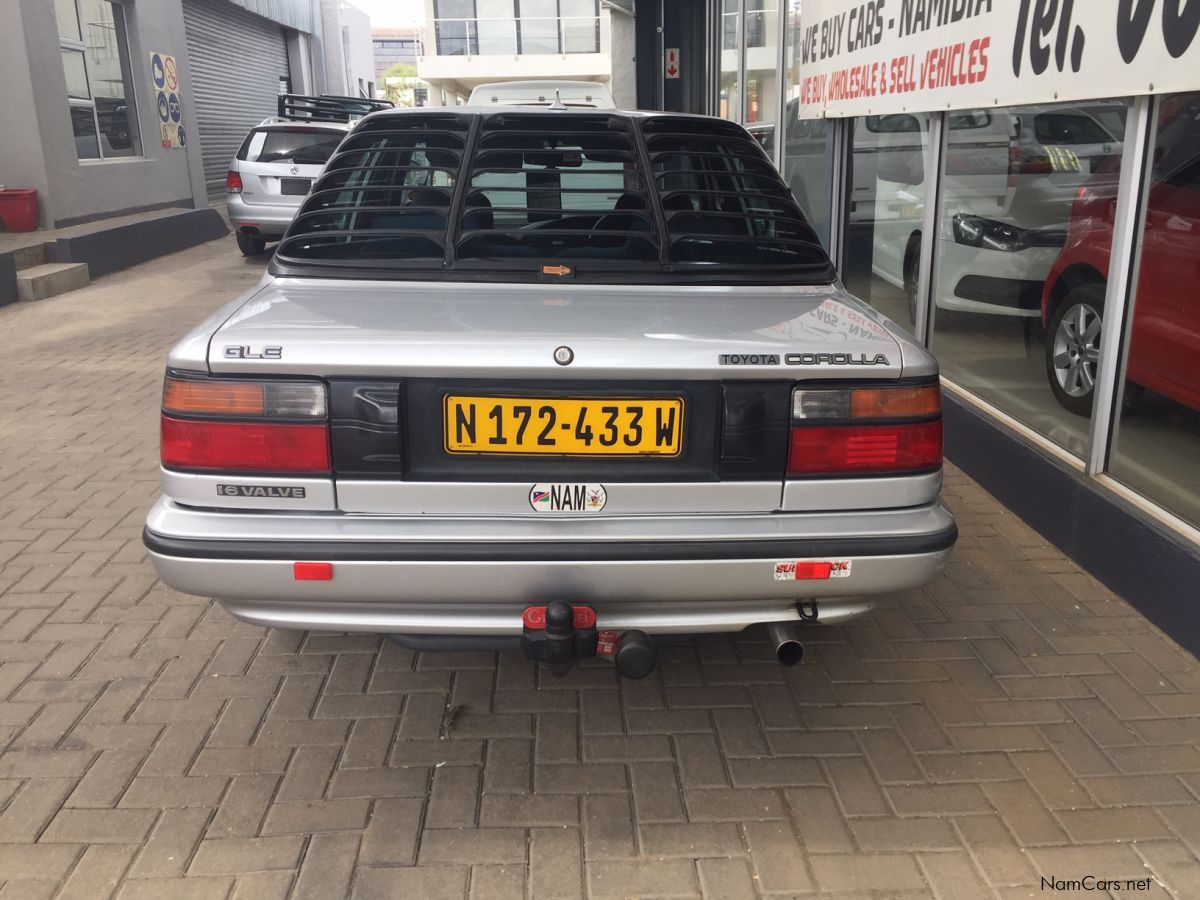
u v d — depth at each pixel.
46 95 11.42
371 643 3.22
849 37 5.96
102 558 3.82
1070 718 2.81
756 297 2.75
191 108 15.85
